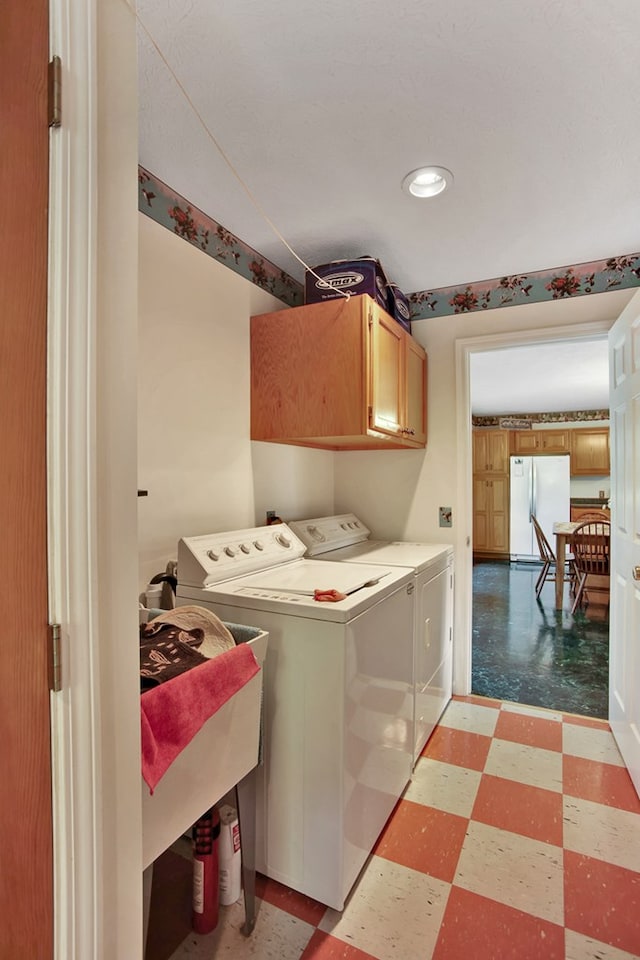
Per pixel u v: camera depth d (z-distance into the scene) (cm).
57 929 67
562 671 291
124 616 72
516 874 138
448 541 256
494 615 416
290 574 170
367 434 186
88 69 65
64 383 64
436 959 113
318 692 127
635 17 99
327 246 205
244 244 203
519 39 106
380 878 137
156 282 159
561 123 131
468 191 164
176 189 164
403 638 170
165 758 88
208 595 147
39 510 66
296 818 132
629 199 169
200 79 116
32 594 67
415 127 133
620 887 134
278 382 201
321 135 137
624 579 192
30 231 66
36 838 69
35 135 65
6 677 71
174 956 115
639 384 169
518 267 227
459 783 181
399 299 232
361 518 278
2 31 69
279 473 229
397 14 100
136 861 76
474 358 388
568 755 199
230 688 107
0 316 70
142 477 156
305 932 121
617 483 203
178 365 169
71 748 66
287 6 98
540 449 680
